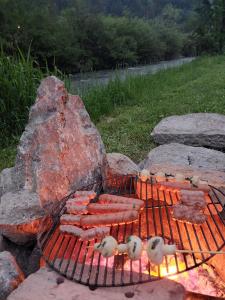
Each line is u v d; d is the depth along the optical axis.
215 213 0.64
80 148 0.74
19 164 0.71
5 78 1.43
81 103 0.80
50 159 0.68
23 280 0.52
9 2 4.07
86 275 0.49
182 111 1.89
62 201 0.66
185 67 4.46
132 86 2.51
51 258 0.54
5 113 1.43
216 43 6.82
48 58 4.34
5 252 0.55
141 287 0.46
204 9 7.16
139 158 1.24
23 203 0.64
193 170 0.83
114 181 0.79
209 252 0.48
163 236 0.56
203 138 1.27
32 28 4.10
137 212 0.59
